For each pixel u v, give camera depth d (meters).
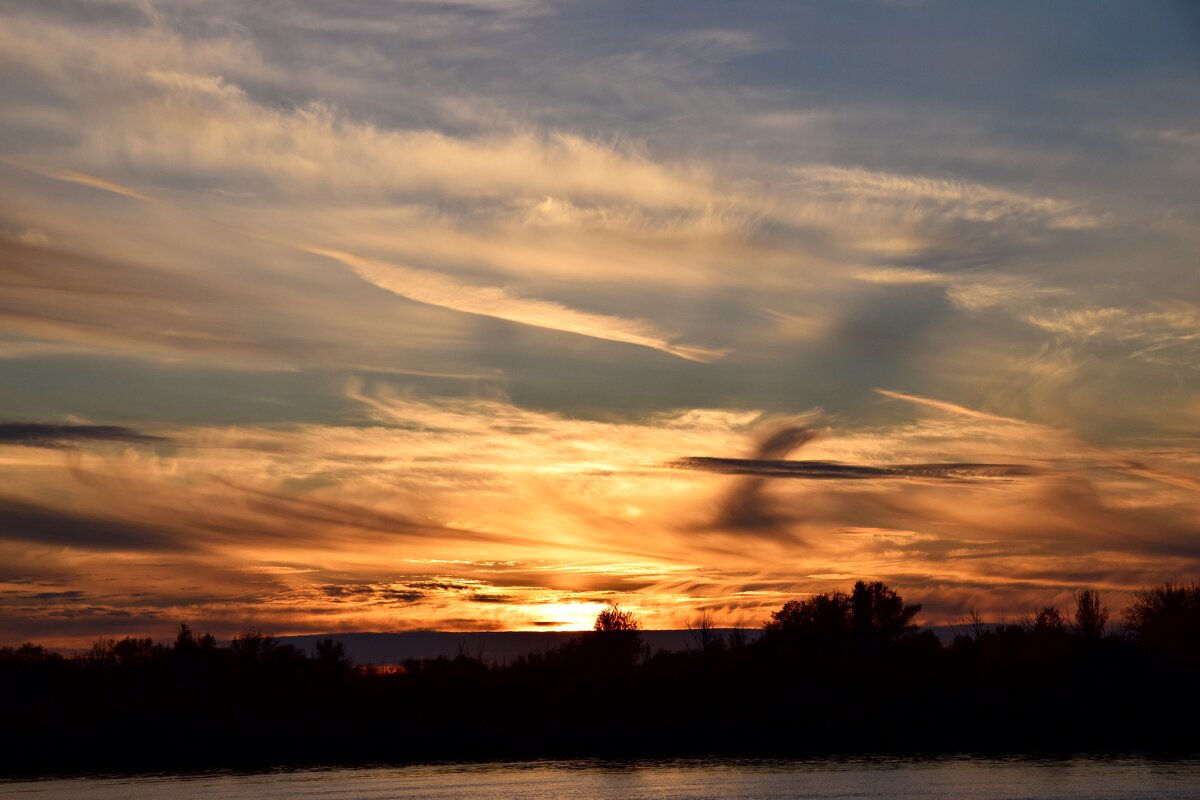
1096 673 99.75
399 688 111.94
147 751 95.56
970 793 69.00
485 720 104.19
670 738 97.94
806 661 113.88
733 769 83.62
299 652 124.56
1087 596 106.62
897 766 82.00
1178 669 97.75
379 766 89.75
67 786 81.75
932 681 106.38
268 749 96.19
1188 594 101.62
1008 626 113.81
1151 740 89.19
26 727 100.94
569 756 93.00
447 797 73.31
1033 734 93.06
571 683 112.88
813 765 84.19
